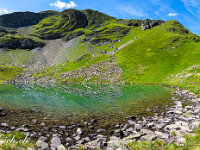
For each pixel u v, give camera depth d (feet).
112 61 327.06
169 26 520.42
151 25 619.67
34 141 39.32
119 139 41.06
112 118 63.00
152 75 239.09
